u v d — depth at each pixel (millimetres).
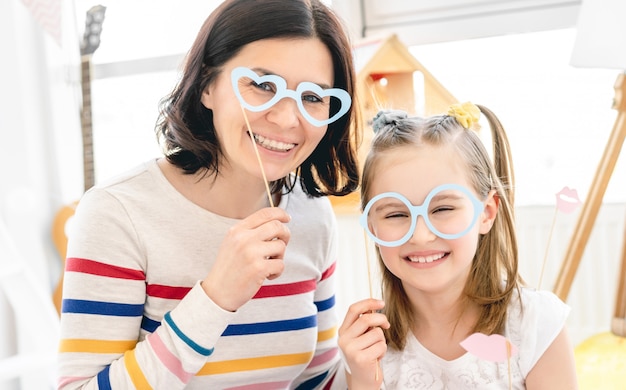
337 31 931
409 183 997
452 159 1009
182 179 1018
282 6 887
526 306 1050
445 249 975
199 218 995
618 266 1703
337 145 1046
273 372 1050
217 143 982
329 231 1132
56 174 2129
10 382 1967
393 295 1097
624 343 1661
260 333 1037
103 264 943
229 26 901
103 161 2277
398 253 993
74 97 2197
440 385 1050
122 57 2234
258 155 890
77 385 911
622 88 1648
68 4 2172
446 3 2158
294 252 1079
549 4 2074
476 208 957
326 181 1100
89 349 930
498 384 1023
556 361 1031
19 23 2031
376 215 1022
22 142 2029
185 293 986
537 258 2049
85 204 976
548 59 2105
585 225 1662
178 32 2182
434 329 1072
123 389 884
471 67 2168
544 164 2135
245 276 844
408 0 2189
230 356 1020
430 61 2203
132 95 2246
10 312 1980
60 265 2104
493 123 1139
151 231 970
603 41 1740
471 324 1060
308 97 931
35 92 2086
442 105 1871
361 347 956
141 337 1017
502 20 2117
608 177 1649
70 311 939
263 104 887
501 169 1131
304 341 1076
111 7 2223
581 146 2102
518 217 2047
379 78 1923
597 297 2035
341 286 2100
